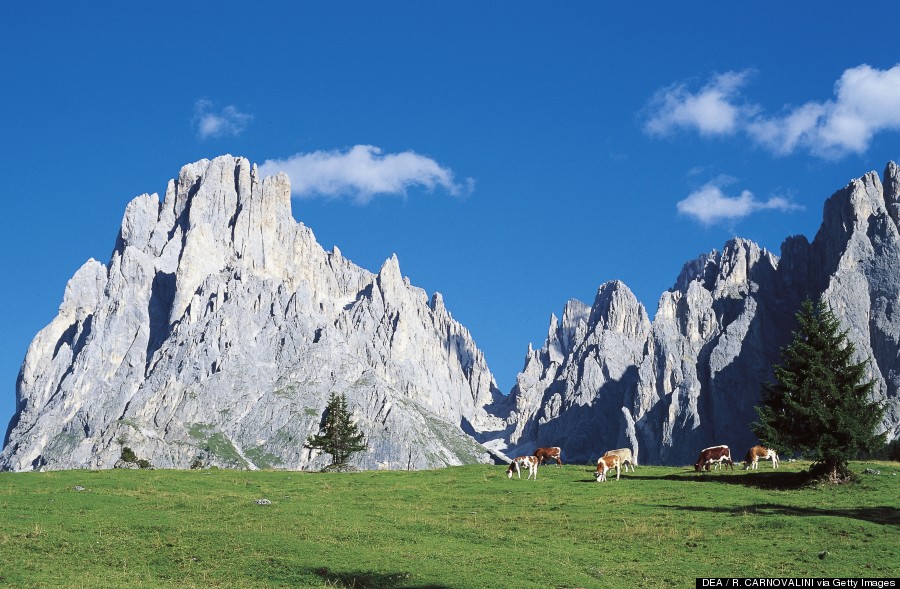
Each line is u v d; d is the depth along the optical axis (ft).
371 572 166.09
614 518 214.48
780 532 196.34
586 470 304.91
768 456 287.28
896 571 166.91
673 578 164.55
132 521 201.05
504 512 225.15
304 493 256.73
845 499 228.63
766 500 230.07
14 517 203.62
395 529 201.77
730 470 287.28
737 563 174.40
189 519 206.28
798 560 175.63
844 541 187.52
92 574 164.25
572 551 184.65
